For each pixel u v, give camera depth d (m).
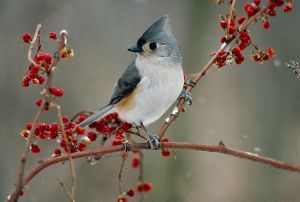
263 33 14.82
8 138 13.16
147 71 7.30
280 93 14.67
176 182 13.12
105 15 15.95
